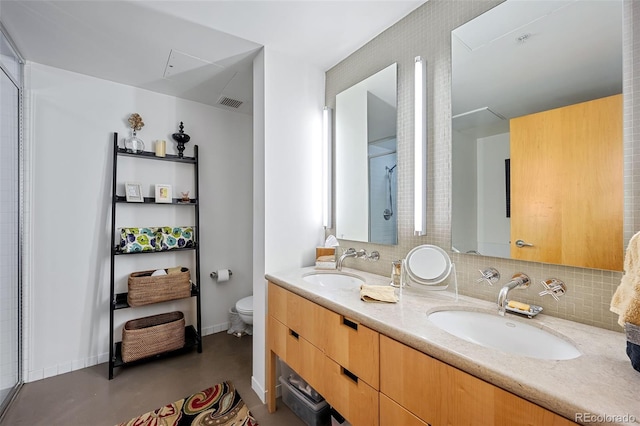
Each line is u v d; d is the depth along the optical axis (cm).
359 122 197
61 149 218
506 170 126
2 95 174
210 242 290
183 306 276
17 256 194
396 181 174
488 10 132
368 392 111
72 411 174
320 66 222
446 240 147
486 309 119
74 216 223
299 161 212
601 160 101
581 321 105
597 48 104
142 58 204
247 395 193
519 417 70
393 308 120
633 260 74
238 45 191
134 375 214
